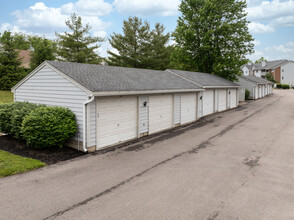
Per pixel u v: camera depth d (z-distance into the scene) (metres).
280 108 22.36
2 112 9.58
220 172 6.56
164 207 4.68
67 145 9.11
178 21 29.30
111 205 4.75
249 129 12.69
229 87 21.64
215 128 13.16
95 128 8.59
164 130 12.70
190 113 15.34
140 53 33.78
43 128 7.82
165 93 12.60
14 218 4.28
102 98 8.79
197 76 20.20
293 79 73.62
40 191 5.34
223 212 4.51
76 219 4.26
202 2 27.31
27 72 25.47
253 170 6.71
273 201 4.95
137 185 5.70
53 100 9.55
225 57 26.72
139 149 8.94
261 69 75.50
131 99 10.32
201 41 27.36
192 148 9.09
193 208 4.65
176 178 6.13
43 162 7.30
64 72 8.80
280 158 7.80
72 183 5.79
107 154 8.26
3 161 7.18
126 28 33.03
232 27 26.17
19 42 44.72
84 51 28.19
